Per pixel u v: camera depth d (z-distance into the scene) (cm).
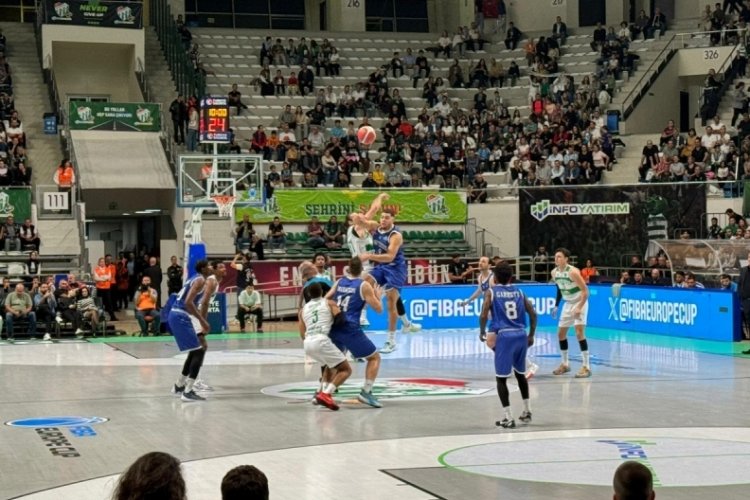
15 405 1434
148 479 423
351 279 1420
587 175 3491
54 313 2523
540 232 3253
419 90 4134
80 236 3020
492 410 1382
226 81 4019
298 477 959
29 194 3012
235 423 1278
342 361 1388
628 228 3134
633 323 2691
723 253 2619
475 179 3569
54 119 3438
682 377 1730
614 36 4084
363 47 4406
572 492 898
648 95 3856
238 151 3503
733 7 4047
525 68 4206
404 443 1135
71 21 3750
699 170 3300
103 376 1759
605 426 1246
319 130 3703
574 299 1745
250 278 2788
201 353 1483
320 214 3356
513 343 1242
